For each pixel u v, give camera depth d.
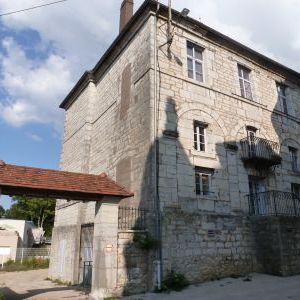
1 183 8.23
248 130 14.85
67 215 16.80
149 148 11.52
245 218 12.90
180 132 12.28
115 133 14.48
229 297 8.66
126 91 14.13
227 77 14.81
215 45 14.97
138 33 13.93
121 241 9.90
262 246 12.39
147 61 12.71
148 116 11.91
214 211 12.13
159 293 9.56
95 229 9.78
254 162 13.95
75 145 18.78
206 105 13.52
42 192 9.12
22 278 18.16
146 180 11.38
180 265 10.59
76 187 9.28
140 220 11.20
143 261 10.19
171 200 11.19
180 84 13.01
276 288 9.52
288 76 17.92
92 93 18.03
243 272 12.02
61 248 16.48
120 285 9.45
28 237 38.22
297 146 16.66
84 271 12.76
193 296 9.01
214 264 11.40
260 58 16.50
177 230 10.94
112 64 16.23
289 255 11.79
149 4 13.11
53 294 10.46
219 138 13.41
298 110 17.66
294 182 15.46
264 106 15.86
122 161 13.32
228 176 13.09
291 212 13.70
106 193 9.62
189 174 11.95
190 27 14.13
